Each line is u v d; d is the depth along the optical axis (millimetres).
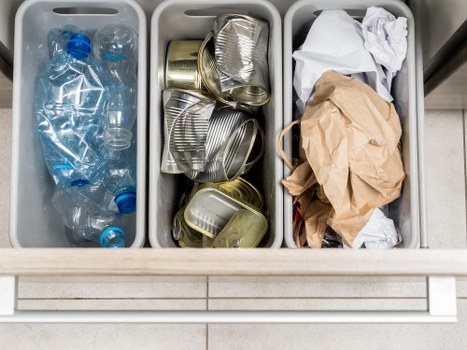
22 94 1031
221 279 1145
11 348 1390
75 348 1393
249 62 1055
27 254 812
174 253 814
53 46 1118
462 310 1412
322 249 814
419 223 1051
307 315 842
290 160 1019
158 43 1048
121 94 1104
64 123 1087
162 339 1395
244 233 1062
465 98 1302
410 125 1013
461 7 963
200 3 1034
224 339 1395
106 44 1113
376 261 810
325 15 1052
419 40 1075
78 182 1069
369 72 1050
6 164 1422
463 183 1438
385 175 981
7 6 1062
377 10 1034
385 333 1402
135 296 1394
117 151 1109
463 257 807
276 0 1106
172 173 1106
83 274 816
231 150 1108
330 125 948
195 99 1057
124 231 1115
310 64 1026
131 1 1026
